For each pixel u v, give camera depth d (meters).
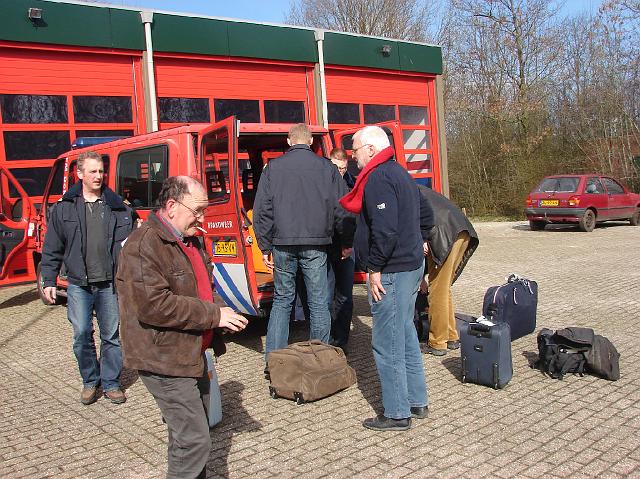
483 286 9.31
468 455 3.71
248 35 13.73
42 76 11.48
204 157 5.92
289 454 3.84
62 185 9.02
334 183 5.09
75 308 4.77
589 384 4.88
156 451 4.00
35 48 11.30
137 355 2.77
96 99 12.02
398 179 3.93
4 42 11.03
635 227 18.69
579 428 4.04
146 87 12.41
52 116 11.57
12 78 11.19
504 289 5.84
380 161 4.04
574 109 26.83
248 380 5.28
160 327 2.78
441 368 5.39
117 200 4.83
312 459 3.76
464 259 5.90
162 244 2.81
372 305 4.14
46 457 3.96
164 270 2.79
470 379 4.94
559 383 4.92
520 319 5.90
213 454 3.88
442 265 5.57
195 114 13.25
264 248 5.10
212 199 5.83
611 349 5.01
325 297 5.14
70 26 11.55
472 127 27.36
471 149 26.92
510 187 25.53
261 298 5.74
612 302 7.79
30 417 4.68
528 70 27.92
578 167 26.27
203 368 2.88
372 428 4.14
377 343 4.12
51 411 4.80
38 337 7.22
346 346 5.84
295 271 5.12
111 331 4.82
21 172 11.23
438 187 17.72
